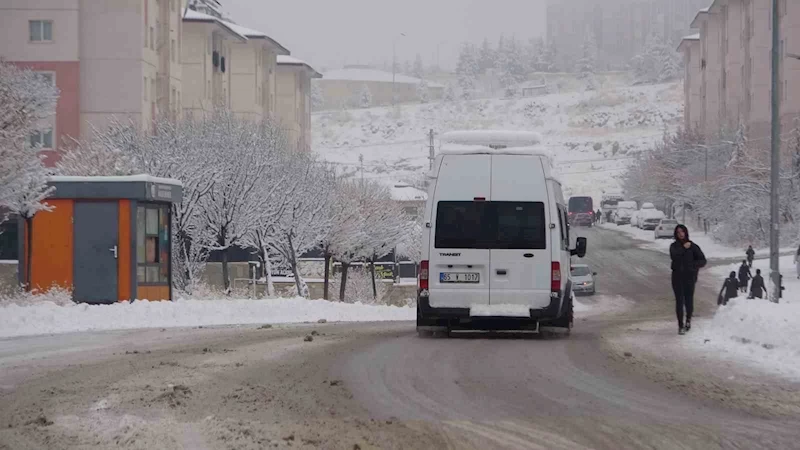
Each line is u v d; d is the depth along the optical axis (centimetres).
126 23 6988
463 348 1895
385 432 1022
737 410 1166
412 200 8319
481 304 2136
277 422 1081
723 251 8431
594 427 1054
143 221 3153
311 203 5484
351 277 6594
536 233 2134
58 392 1300
